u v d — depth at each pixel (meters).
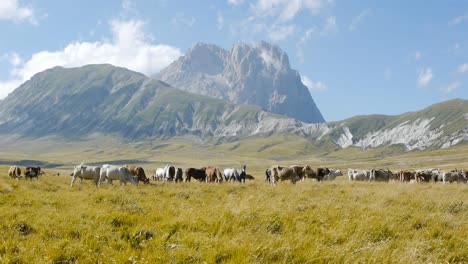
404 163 188.38
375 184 29.38
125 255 7.93
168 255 7.96
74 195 17.34
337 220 11.73
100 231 9.94
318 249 8.52
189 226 10.52
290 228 10.74
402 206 14.97
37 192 18.64
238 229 10.30
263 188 23.11
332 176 47.09
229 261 7.76
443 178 45.34
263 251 8.34
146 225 10.55
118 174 26.80
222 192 20.94
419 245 9.17
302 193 20.28
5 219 11.07
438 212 13.61
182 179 39.53
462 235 10.58
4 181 24.80
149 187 25.06
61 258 8.02
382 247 8.69
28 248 8.43
